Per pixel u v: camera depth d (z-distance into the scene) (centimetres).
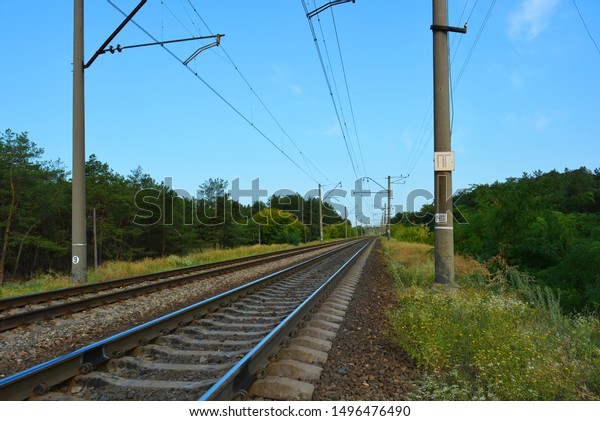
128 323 928
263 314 959
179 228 6203
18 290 1349
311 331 737
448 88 1209
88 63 1508
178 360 623
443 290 1071
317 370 542
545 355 594
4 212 4566
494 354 561
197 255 3200
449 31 1216
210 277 1744
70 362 536
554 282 1353
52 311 952
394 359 638
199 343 705
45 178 4809
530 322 846
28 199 4688
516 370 525
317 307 982
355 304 1069
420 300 927
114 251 5600
